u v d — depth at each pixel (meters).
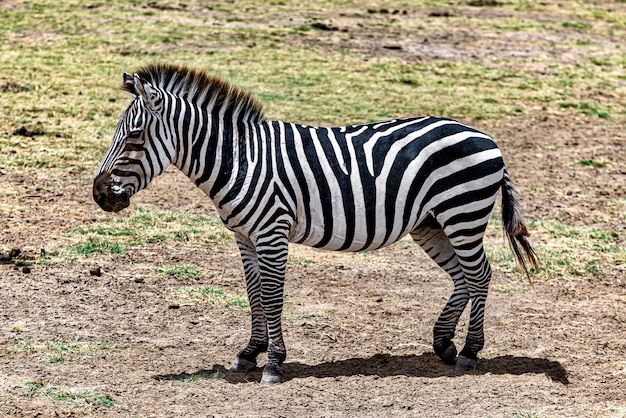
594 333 27.22
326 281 31.25
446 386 22.39
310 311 28.14
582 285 31.88
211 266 31.88
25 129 46.03
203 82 22.77
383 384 22.45
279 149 22.67
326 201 22.75
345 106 54.84
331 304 28.95
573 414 20.81
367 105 55.47
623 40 77.56
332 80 60.28
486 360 24.72
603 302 30.23
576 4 89.75
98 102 52.06
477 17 81.75
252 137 22.72
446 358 24.39
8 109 49.38
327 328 26.77
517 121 55.94
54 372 22.50
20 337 24.70
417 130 23.31
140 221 36.09
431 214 23.48
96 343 24.67
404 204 23.03
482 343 24.03
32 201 37.53
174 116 22.27
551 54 71.62
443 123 23.48
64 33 66.75
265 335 23.52
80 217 36.03
